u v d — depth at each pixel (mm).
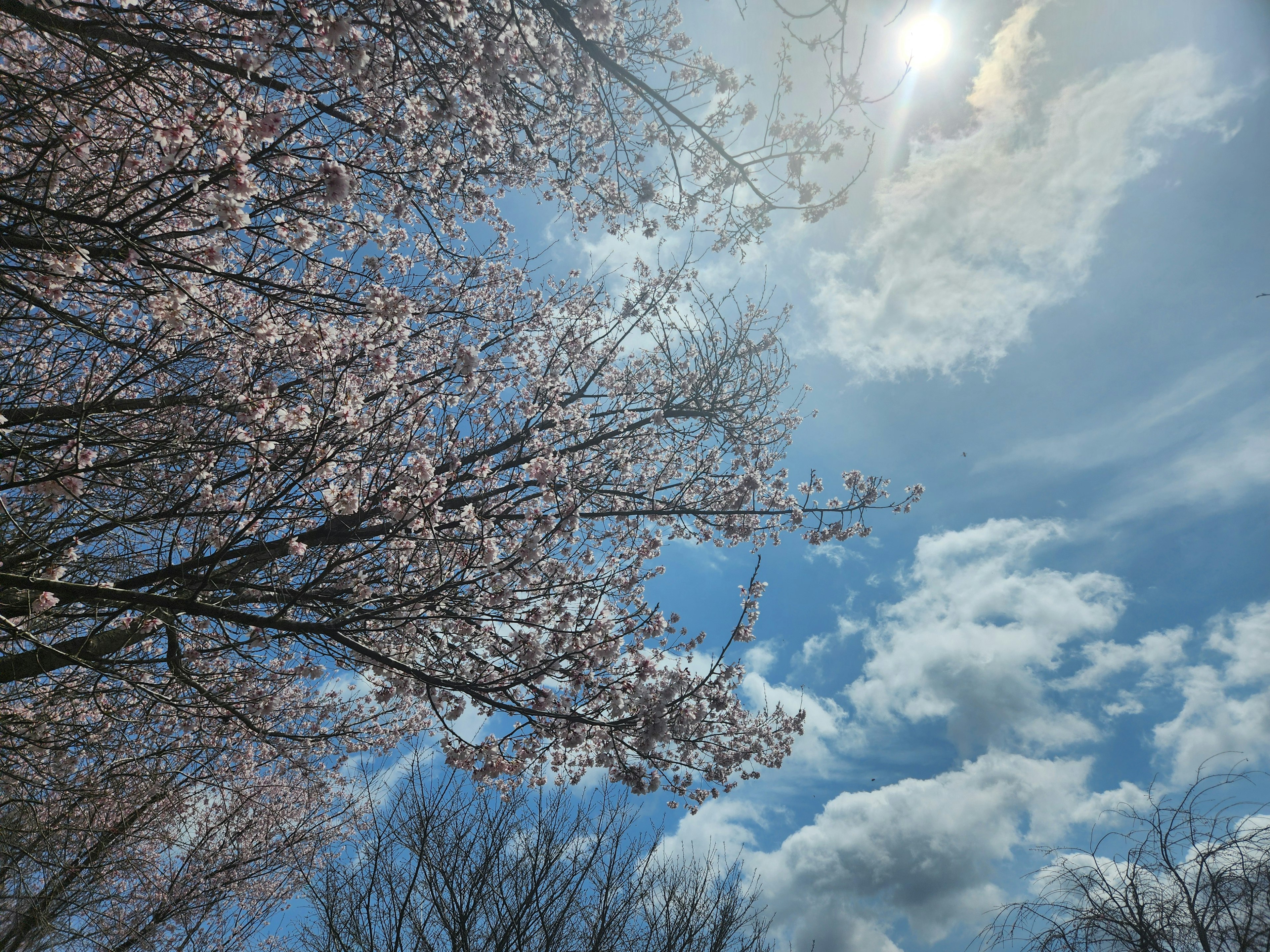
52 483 4945
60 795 6652
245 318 6766
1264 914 5137
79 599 5145
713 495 10938
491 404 9844
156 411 6043
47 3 3955
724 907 10672
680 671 6246
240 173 4078
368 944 9594
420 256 10406
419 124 6523
